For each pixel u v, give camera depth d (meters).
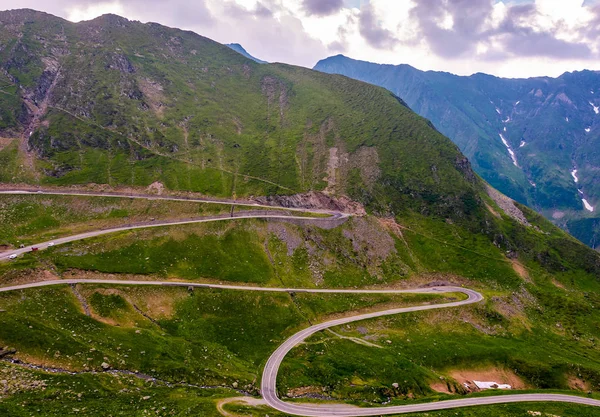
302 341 124.12
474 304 157.00
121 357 97.75
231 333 123.56
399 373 115.12
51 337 94.69
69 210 166.88
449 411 101.19
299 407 94.31
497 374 129.38
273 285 149.88
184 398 86.25
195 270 147.88
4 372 79.50
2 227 148.88
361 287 162.50
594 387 128.38
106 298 120.38
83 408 73.75
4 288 112.94
